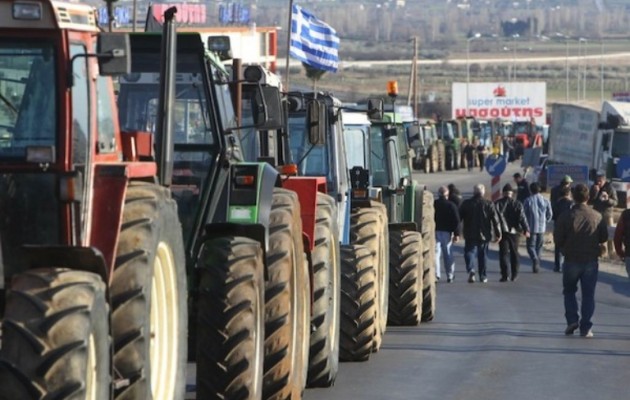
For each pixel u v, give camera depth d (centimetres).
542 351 4531
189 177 2881
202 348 2677
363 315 4125
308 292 3350
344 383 3728
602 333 5112
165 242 2277
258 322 2781
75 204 2114
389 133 5584
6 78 2125
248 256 2744
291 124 4184
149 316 2139
